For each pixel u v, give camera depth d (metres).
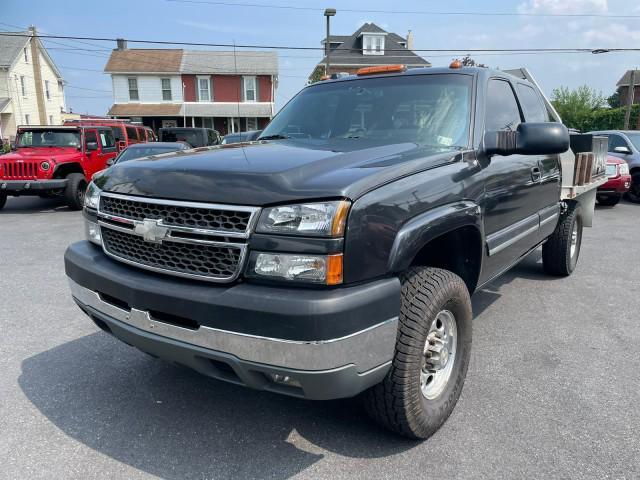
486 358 3.81
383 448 2.72
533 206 4.19
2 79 38.62
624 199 13.86
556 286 5.68
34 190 11.57
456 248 3.25
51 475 2.50
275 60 36.88
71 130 12.75
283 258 2.14
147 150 11.50
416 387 2.55
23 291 5.49
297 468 2.56
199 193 2.34
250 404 3.17
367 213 2.20
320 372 2.10
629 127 39.47
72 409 3.11
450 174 2.84
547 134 3.09
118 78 35.16
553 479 2.46
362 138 3.43
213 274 2.30
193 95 35.75
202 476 2.50
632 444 2.74
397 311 2.32
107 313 2.68
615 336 4.25
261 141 3.55
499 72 4.03
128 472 2.53
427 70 3.79
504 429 2.88
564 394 3.27
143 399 3.23
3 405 3.15
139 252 2.60
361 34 45.81
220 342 2.22
